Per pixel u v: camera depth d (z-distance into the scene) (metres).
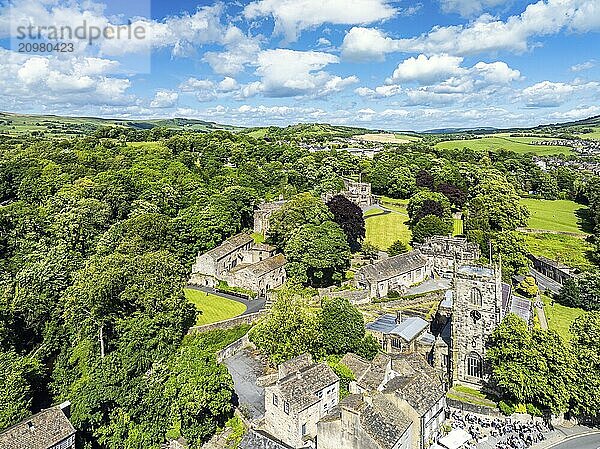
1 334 87.25
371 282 132.38
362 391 76.81
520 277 155.88
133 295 98.94
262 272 132.00
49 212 134.25
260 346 98.25
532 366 80.81
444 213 185.00
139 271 103.25
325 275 135.25
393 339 104.06
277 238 151.25
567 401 78.31
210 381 78.19
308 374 79.25
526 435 77.19
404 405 73.00
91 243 131.00
